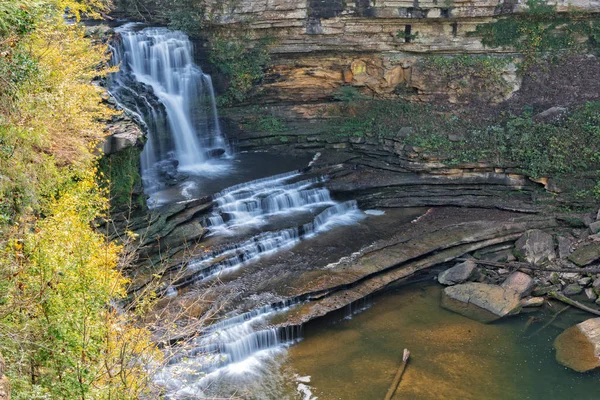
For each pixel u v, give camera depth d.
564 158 27.34
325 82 33.28
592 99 29.59
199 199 24.67
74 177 16.00
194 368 17.48
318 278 21.55
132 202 21.47
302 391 17.11
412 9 30.66
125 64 28.83
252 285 21.09
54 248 10.91
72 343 10.46
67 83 15.69
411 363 18.42
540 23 31.12
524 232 24.45
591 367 17.97
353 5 30.80
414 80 32.34
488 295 21.50
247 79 32.41
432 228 25.45
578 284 22.23
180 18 31.58
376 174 29.89
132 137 19.88
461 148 29.31
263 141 32.72
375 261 22.77
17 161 12.45
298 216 26.03
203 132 31.88
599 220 24.48
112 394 10.27
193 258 21.80
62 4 17.81
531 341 19.52
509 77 31.44
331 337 19.66
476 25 31.36
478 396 17.00
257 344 18.83
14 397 8.88
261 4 30.84
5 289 10.27
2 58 12.13
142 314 13.11
